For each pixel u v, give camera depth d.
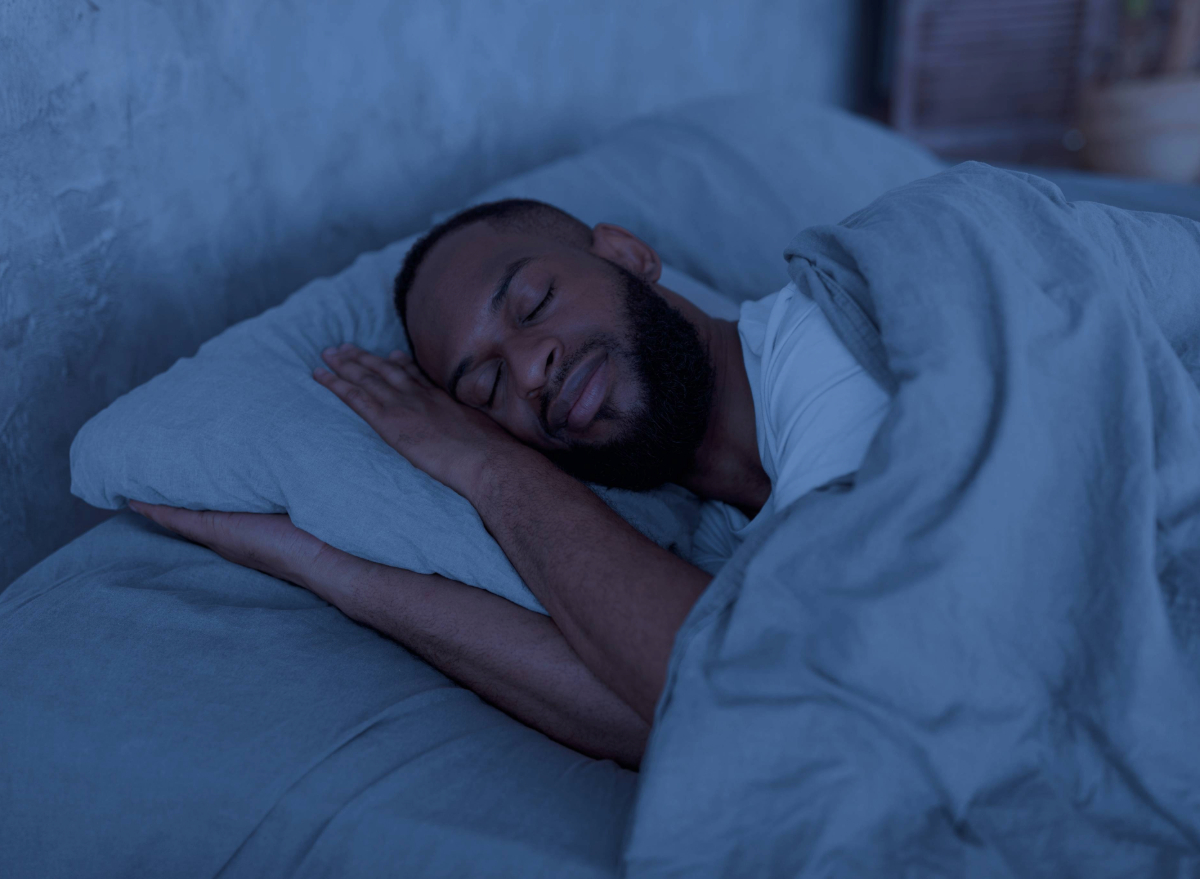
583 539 0.71
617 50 2.04
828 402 0.66
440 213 1.33
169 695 0.70
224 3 1.13
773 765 0.55
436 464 0.83
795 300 0.75
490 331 0.88
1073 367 0.60
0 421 0.94
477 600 0.77
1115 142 2.79
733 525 0.92
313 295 1.08
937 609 0.55
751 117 1.54
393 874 0.59
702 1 2.31
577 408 0.82
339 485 0.80
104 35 0.99
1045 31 3.00
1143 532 0.56
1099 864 0.55
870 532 0.57
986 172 0.74
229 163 1.18
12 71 0.90
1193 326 0.74
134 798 0.66
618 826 0.61
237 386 0.87
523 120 1.78
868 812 0.55
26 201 0.94
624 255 1.03
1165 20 3.05
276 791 0.63
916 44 3.02
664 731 0.56
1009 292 0.60
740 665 0.57
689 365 0.84
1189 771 0.55
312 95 1.29
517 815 0.61
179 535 0.90
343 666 0.73
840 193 1.45
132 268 1.07
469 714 0.71
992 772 0.57
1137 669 0.55
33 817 0.68
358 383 0.93
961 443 0.57
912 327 0.61
